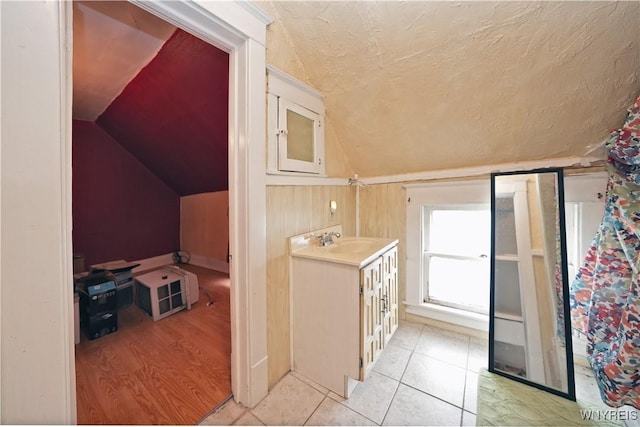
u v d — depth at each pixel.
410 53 1.28
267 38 1.29
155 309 2.14
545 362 1.41
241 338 1.25
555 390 1.33
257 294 1.26
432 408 1.25
